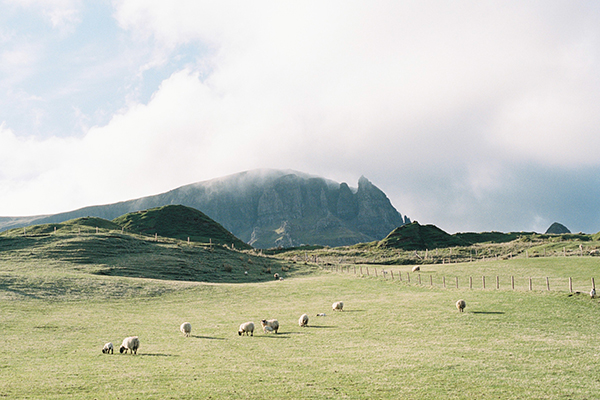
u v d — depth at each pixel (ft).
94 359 84.94
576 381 70.49
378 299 170.30
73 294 167.84
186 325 112.78
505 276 238.68
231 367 79.10
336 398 62.18
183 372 75.00
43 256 261.65
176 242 371.76
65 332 111.34
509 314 126.11
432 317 126.82
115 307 153.58
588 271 228.02
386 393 64.54
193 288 197.16
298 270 313.32
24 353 88.89
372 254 549.54
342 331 114.62
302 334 112.27
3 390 63.10
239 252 375.25
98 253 281.74
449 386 67.97
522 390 66.23
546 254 354.95
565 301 138.82
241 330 112.98
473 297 155.63
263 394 63.41
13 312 131.75
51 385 66.13
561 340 98.43
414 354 88.53
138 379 70.28
